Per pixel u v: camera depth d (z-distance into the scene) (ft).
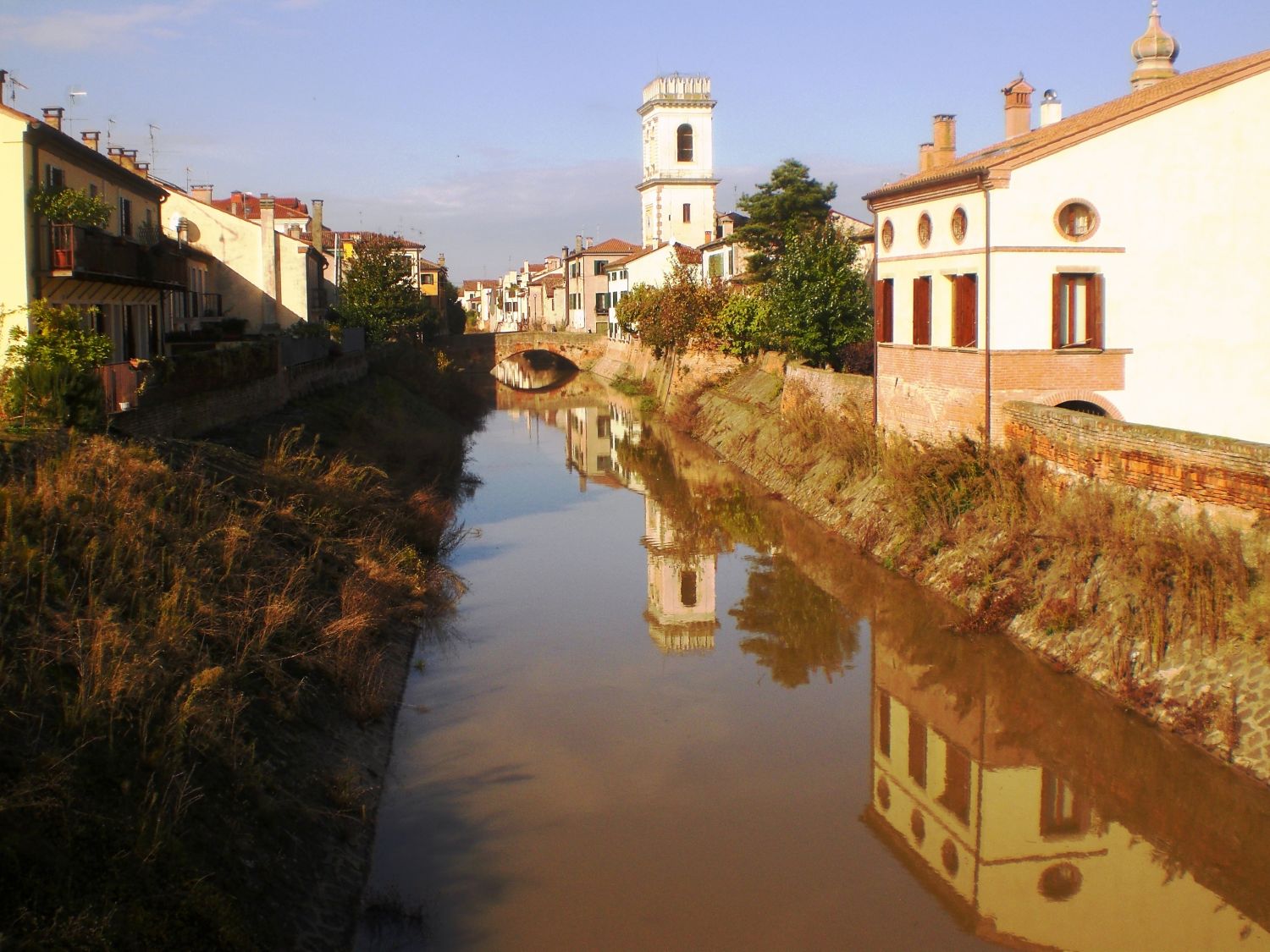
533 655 73.67
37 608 43.50
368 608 68.08
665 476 144.66
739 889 45.34
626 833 49.83
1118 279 84.07
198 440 90.33
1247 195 84.43
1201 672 56.13
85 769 36.27
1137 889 45.80
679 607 84.69
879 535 93.30
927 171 110.73
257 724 47.91
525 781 54.70
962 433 86.38
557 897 44.27
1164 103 82.79
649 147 328.29
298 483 82.48
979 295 85.20
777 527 111.14
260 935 35.60
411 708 63.52
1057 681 63.26
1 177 82.64
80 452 62.59
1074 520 69.26
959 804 53.16
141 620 46.68
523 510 124.57
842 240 144.46
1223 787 51.08
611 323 313.32
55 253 83.82
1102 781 55.06
